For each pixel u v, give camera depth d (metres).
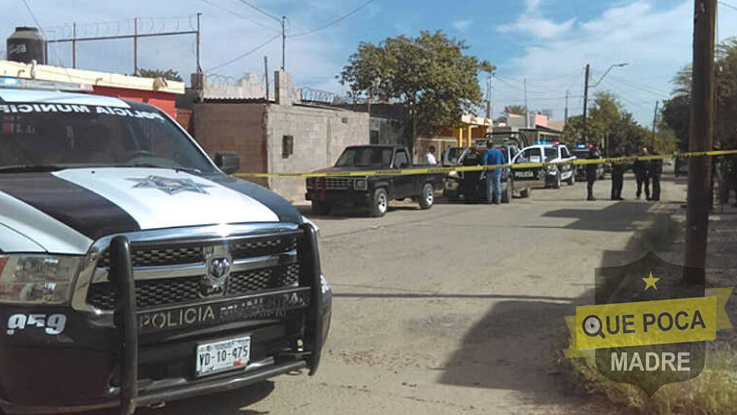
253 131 18.73
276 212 3.90
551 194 23.52
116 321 3.12
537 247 10.43
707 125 6.75
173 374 3.37
